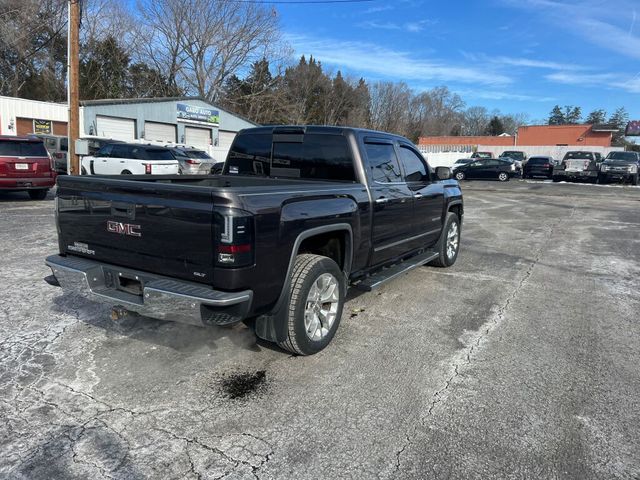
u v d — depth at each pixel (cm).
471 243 897
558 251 836
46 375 346
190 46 4272
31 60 3853
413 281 619
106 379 342
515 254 804
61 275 366
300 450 269
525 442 281
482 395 333
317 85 5941
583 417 308
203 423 293
